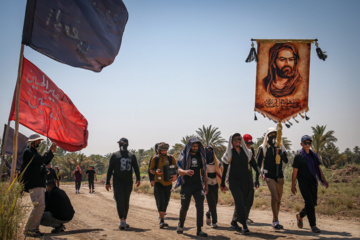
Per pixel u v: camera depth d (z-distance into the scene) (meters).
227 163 7.20
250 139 8.41
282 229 7.47
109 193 21.94
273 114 8.22
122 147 7.92
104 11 7.58
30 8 6.77
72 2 7.15
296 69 8.26
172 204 14.07
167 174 8.12
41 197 6.30
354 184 21.67
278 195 7.80
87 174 23.03
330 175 28.64
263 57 8.37
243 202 6.84
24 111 8.28
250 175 7.61
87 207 12.22
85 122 10.10
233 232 6.95
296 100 8.20
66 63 7.22
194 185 6.89
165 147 8.23
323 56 8.12
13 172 6.34
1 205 4.75
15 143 6.52
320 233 6.94
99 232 6.76
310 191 7.24
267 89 8.30
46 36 6.93
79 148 10.14
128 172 7.77
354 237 6.45
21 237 5.51
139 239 6.02
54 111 9.12
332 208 11.02
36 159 6.31
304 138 7.43
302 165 7.38
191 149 6.99
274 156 7.79
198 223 6.52
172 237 6.27
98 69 7.81
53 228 7.36
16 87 6.72
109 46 7.76
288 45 8.33
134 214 10.33
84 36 7.34
